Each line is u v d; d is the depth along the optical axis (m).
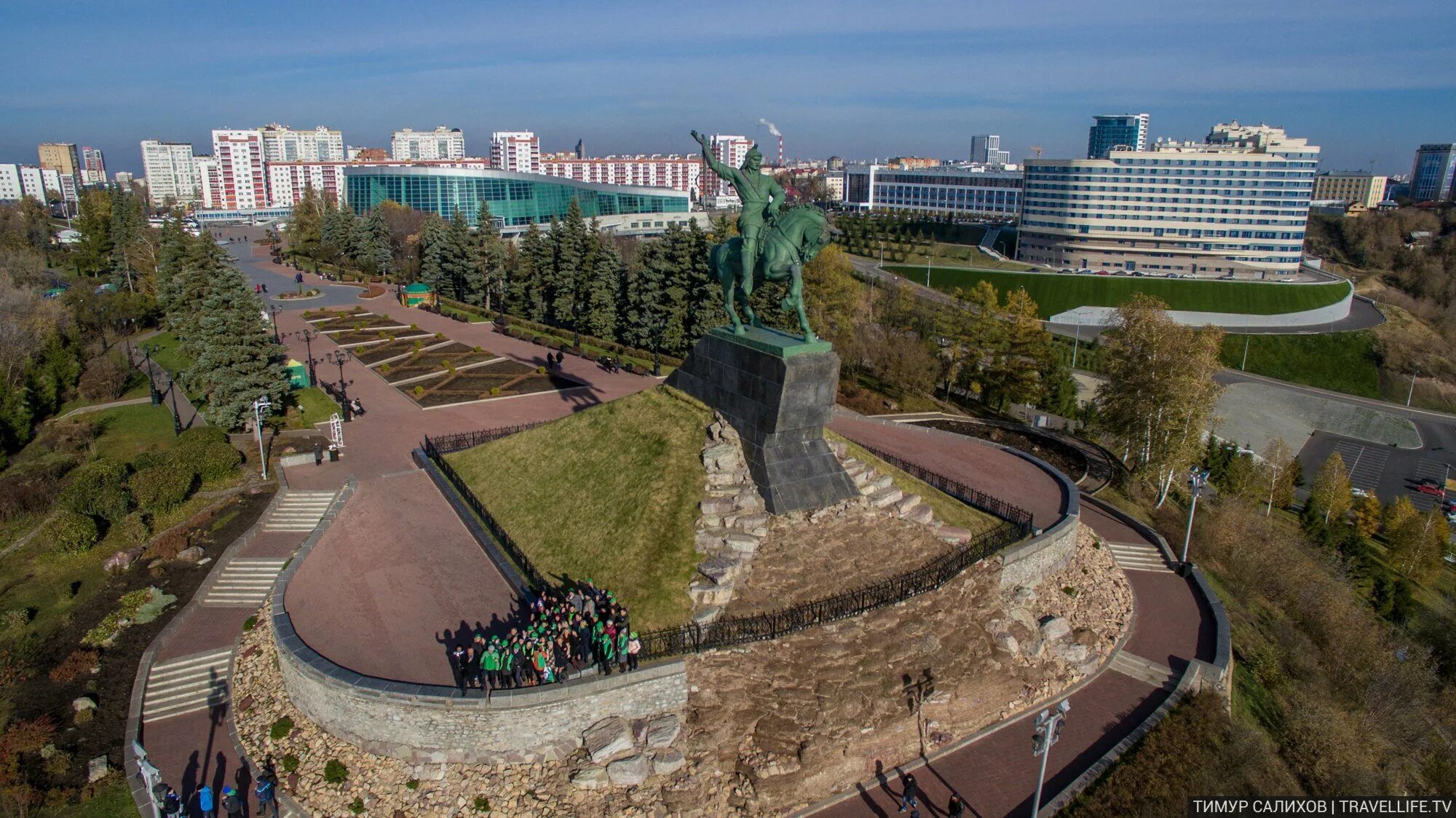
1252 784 28.91
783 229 34.00
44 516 44.81
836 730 27.77
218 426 54.25
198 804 26.22
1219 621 38.62
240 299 55.62
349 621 31.58
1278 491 72.75
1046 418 79.56
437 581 34.69
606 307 83.25
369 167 172.25
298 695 29.39
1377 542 73.12
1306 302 148.00
